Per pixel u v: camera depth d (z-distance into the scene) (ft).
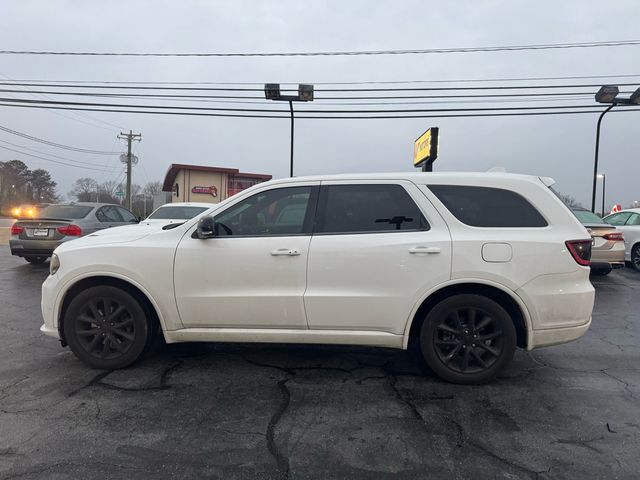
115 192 150.10
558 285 11.96
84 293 13.07
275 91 54.80
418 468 8.52
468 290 12.39
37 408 10.80
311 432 9.82
